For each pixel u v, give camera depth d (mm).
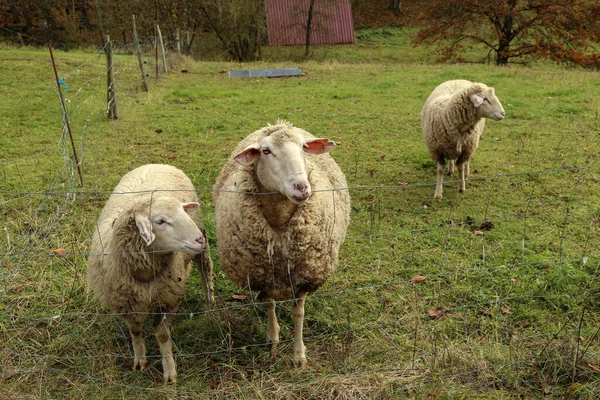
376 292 4797
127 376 3840
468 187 7203
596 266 5016
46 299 4637
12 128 9203
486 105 6426
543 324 4273
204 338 4227
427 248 5527
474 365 3801
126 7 26078
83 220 5812
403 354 3996
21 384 3662
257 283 3969
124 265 3672
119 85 12859
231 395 3609
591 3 22828
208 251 4508
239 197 3848
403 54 29875
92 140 8789
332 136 9492
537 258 5172
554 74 15812
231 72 16391
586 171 7547
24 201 6309
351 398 3527
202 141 8930
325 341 4219
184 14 25609
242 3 24344
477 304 4551
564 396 3490
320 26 29359
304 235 3830
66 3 28828
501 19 24188
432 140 6922
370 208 6527
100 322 4348
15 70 13438
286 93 13117
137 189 4410
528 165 7941
